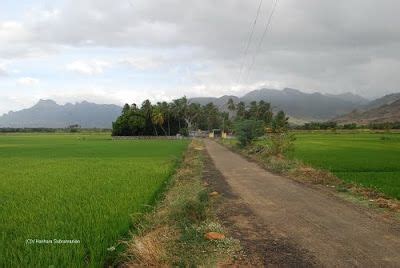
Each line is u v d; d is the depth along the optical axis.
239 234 11.01
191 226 11.22
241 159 38.97
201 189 15.77
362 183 20.33
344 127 171.12
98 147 65.19
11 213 13.10
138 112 123.56
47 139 104.88
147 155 45.50
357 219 12.66
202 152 50.78
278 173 26.11
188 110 133.88
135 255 8.84
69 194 17.02
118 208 13.62
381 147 56.28
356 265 8.52
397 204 14.55
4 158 41.34
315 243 10.11
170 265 8.49
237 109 129.25
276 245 9.97
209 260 8.88
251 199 16.33
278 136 36.38
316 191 18.38
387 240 10.30
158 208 13.81
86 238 9.90
